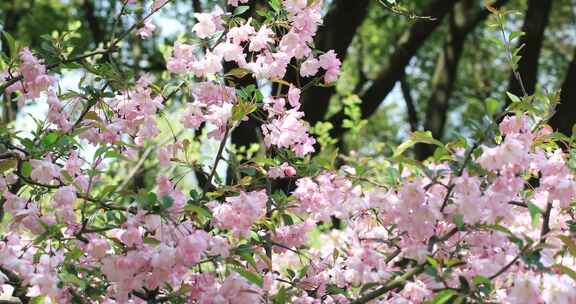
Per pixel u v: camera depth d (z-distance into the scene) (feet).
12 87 10.68
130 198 9.89
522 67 31.94
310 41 10.95
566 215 10.92
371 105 29.94
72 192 9.13
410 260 9.53
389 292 9.50
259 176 11.40
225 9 12.87
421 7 38.40
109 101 11.10
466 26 38.99
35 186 9.97
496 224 8.39
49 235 8.78
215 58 10.58
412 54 30.40
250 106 10.17
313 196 10.67
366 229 10.94
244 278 8.94
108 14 39.06
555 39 54.03
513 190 8.79
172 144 10.76
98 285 9.48
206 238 8.80
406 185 8.82
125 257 8.64
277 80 10.93
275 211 11.02
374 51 49.67
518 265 9.05
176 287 9.53
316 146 25.27
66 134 9.78
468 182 8.47
